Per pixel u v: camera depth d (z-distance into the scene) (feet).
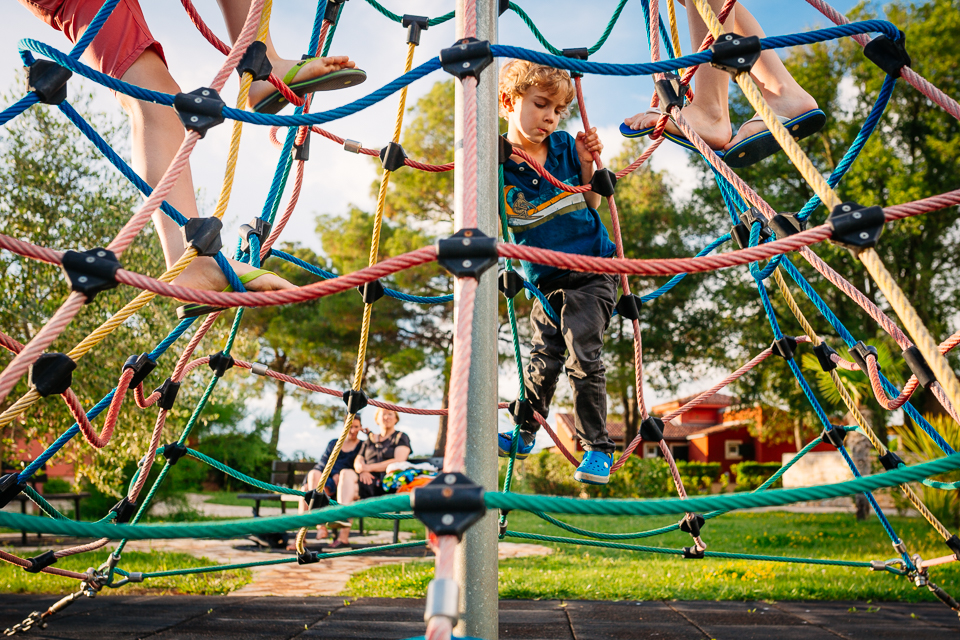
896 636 11.44
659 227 57.41
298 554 10.12
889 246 45.93
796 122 7.57
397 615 12.92
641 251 56.44
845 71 48.24
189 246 5.40
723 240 9.09
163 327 28.09
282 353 69.51
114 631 11.30
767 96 7.87
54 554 9.36
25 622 10.37
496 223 6.17
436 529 3.15
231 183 6.17
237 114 4.99
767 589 15.62
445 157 57.26
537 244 8.63
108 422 7.88
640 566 20.30
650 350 58.49
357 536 30.94
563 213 8.60
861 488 3.37
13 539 27.32
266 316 62.80
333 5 8.64
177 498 39.37
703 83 7.91
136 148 6.59
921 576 10.07
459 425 3.48
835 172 5.58
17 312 25.94
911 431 25.49
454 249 3.89
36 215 26.96
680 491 9.53
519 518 42.04
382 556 23.71
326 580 17.94
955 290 48.57
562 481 58.29
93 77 5.16
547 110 8.14
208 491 73.67
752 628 12.03
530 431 9.72
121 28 6.63
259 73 5.82
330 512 3.38
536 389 9.21
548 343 9.21
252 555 22.68
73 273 4.06
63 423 26.53
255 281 5.90
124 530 3.42
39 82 5.17
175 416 28.91
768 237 8.34
